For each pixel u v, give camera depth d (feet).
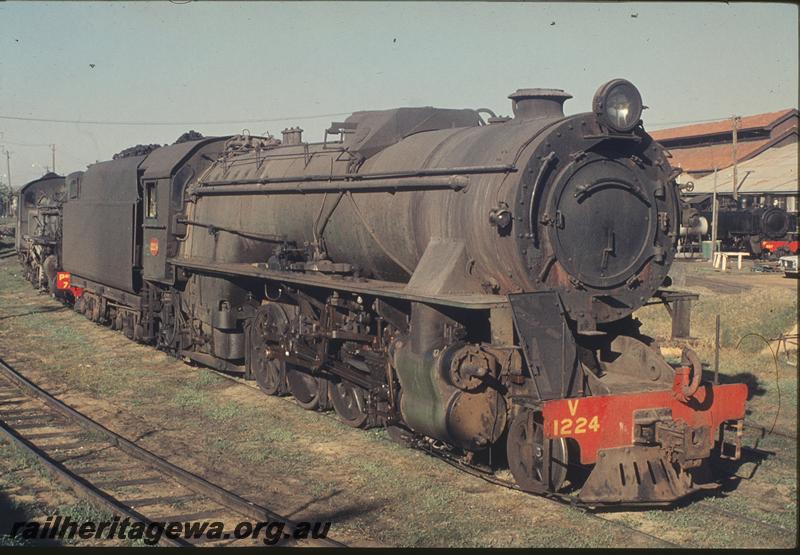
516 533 24.45
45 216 97.14
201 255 49.34
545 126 28.48
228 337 46.98
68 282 79.46
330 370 37.06
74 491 28.55
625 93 28.32
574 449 28.35
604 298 29.22
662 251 30.07
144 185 55.52
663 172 30.30
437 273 29.78
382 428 36.83
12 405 41.86
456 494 27.84
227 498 27.02
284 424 37.47
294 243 40.98
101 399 43.09
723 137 214.28
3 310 80.59
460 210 29.63
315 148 41.29
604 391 27.73
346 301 36.32
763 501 28.07
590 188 28.32
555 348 27.22
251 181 44.09
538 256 27.73
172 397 43.21
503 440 32.48
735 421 30.55
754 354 54.44
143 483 29.53
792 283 98.94
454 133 33.37
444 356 28.32
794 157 179.83
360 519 25.77
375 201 34.37
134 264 57.00
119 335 64.08
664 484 26.55
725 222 152.15
